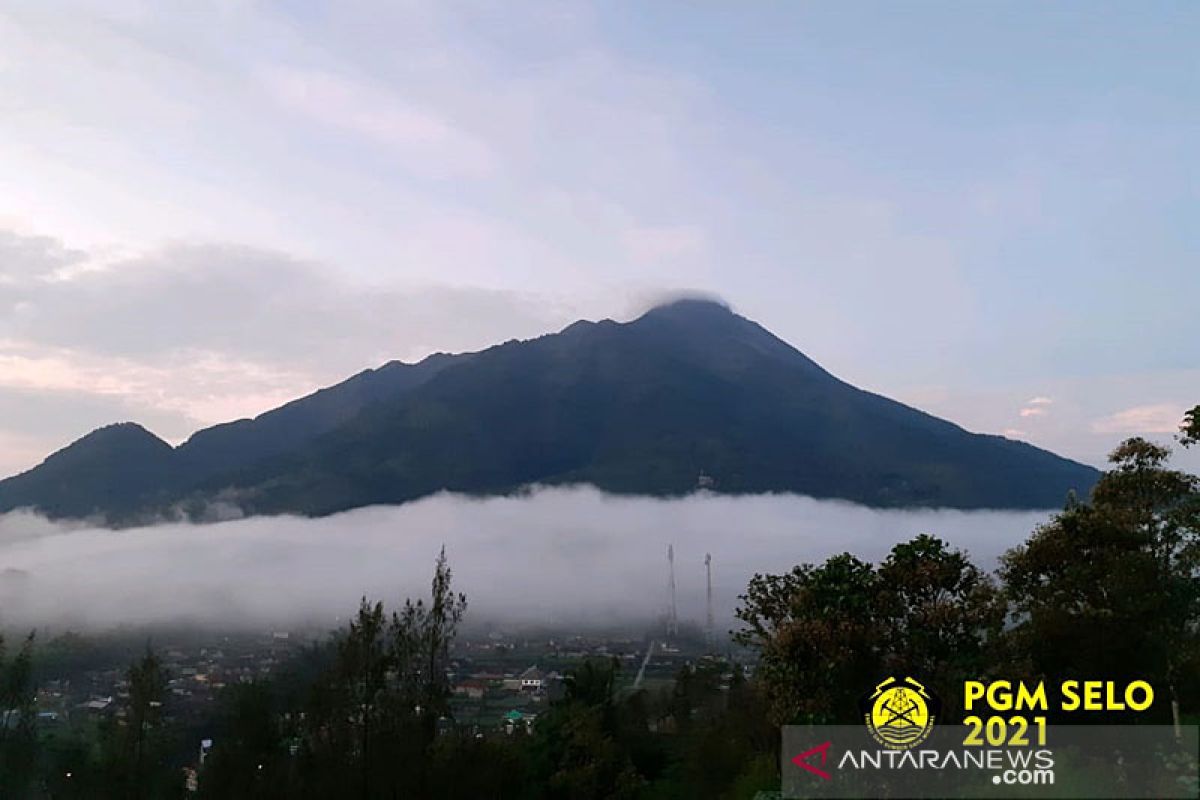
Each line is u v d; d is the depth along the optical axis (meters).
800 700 16.25
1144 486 19.41
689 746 40.78
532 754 38.34
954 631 16.61
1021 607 18.94
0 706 32.66
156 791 34.38
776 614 18.45
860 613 16.66
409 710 32.34
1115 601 18.11
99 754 34.88
